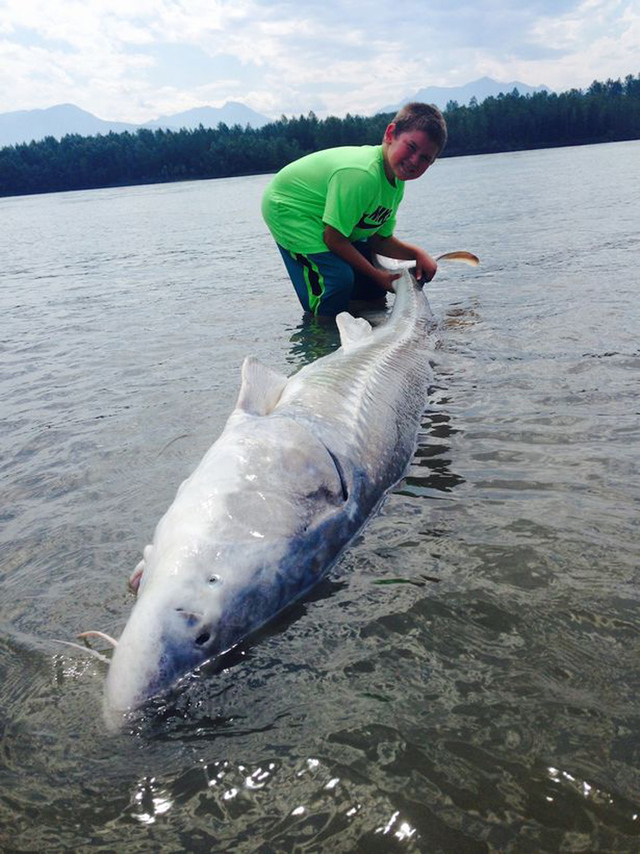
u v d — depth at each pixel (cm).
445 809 189
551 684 229
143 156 10306
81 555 319
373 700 227
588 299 730
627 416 437
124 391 549
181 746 215
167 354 652
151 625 248
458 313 723
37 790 202
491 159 6581
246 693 235
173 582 262
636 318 642
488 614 264
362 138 9488
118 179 10494
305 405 384
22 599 290
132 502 364
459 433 433
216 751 212
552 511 332
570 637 249
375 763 204
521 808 188
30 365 656
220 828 188
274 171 9281
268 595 273
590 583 277
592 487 353
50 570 309
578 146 9106
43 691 239
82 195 7544
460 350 596
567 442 407
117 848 185
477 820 186
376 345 540
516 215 1581
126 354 664
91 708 231
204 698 234
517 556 298
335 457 343
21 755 214
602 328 623
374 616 268
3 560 321
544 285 820
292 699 231
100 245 1847
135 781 203
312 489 318
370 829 186
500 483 365
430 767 202
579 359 550
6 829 190
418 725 216
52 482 397
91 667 250
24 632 270
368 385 439
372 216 771
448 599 274
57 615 279
